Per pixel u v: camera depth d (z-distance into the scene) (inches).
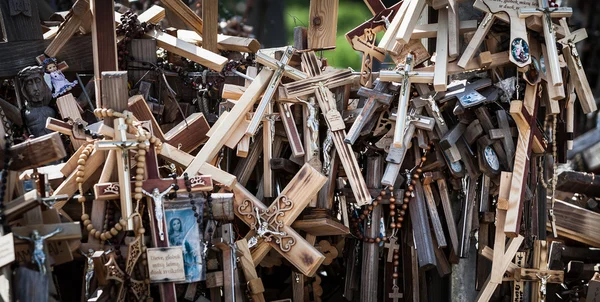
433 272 243.1
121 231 195.2
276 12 476.4
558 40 230.1
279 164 227.6
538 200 235.5
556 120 235.6
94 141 200.7
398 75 220.7
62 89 234.5
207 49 260.1
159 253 194.9
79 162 197.9
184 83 251.8
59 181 204.2
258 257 215.2
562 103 236.1
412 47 229.8
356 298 242.7
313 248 214.2
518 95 224.5
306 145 229.3
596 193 264.7
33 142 184.9
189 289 200.1
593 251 251.4
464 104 221.3
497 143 226.7
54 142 185.9
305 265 213.5
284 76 232.4
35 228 178.5
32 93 230.5
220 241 200.7
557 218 249.4
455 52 218.7
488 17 218.2
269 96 226.1
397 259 233.5
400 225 231.5
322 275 261.4
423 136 226.1
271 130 230.7
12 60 235.9
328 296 253.1
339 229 223.6
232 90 231.0
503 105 228.8
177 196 198.5
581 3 433.1
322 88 228.5
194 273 197.8
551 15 220.2
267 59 227.1
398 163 221.8
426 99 223.6
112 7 231.3
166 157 213.0
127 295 194.2
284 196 215.9
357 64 522.9
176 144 226.2
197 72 252.7
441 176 232.2
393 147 223.0
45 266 173.9
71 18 237.3
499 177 228.4
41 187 193.8
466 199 231.9
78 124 205.8
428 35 223.8
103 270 187.0
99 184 193.5
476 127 225.5
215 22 258.8
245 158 235.5
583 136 375.6
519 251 231.9
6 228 173.2
